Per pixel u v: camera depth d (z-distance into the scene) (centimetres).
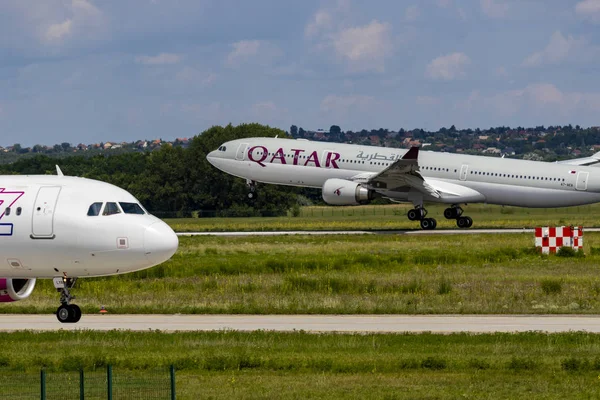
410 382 7825
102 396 7394
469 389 7550
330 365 8350
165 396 7375
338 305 12219
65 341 9700
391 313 11806
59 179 10775
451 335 9838
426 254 18975
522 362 8300
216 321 11225
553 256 18862
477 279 15088
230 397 7331
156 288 14412
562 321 10981
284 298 13050
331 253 19988
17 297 10981
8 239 10338
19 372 8331
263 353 8956
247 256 19612
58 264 10450
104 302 12825
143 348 9275
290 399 7269
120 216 10481
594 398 7256
